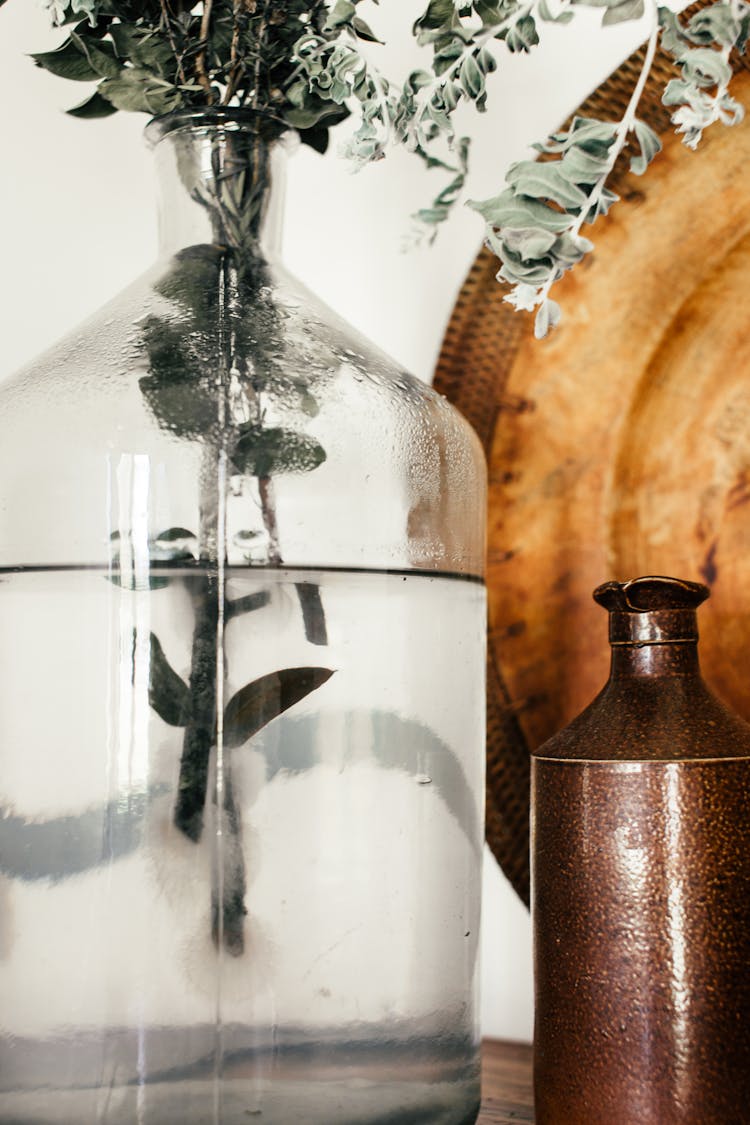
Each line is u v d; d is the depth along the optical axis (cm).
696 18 47
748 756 48
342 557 51
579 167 48
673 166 69
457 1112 53
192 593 50
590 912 48
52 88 96
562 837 49
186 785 49
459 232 78
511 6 52
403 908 52
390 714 52
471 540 58
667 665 51
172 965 48
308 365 53
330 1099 49
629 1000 47
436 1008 53
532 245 47
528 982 73
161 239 58
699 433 67
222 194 56
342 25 54
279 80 58
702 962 46
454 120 79
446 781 54
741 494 65
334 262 84
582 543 71
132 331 54
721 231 67
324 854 50
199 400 51
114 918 48
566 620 71
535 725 72
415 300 80
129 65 58
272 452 51
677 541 67
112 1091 47
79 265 94
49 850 50
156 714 49
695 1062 46
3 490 53
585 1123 47
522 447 73
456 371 76
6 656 52
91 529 50
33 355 95
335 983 50
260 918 49
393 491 53
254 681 50
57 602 51
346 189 84
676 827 47
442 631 55
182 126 56
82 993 48
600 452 70
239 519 50
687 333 68
